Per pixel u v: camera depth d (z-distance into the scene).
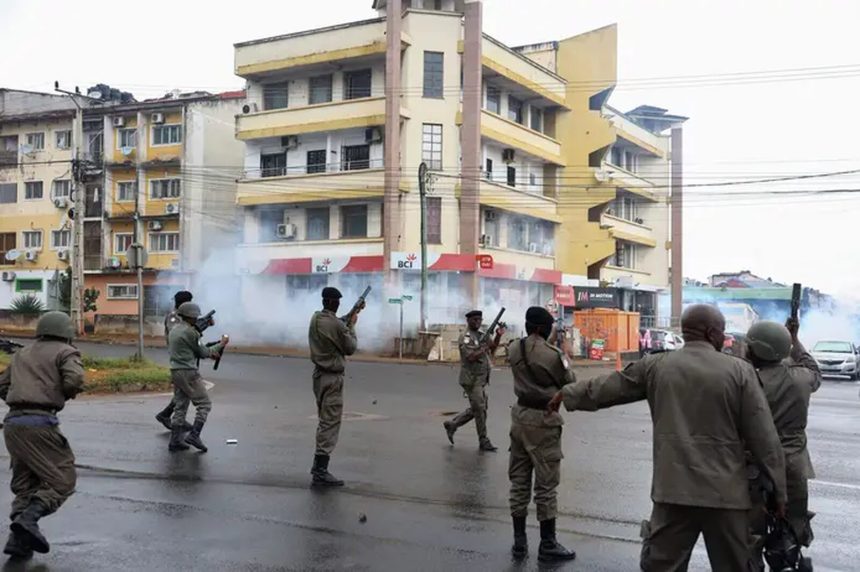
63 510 6.97
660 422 4.26
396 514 7.05
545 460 5.88
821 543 6.39
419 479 8.57
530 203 38.06
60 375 5.79
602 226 41.28
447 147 34.34
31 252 44.25
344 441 11.02
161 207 41.28
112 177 42.56
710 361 4.23
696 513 4.11
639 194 47.91
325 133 35.88
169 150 41.12
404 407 15.17
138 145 41.81
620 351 31.59
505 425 12.96
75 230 35.47
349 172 34.41
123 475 8.52
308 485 8.17
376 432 11.92
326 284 35.78
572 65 41.78
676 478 4.12
